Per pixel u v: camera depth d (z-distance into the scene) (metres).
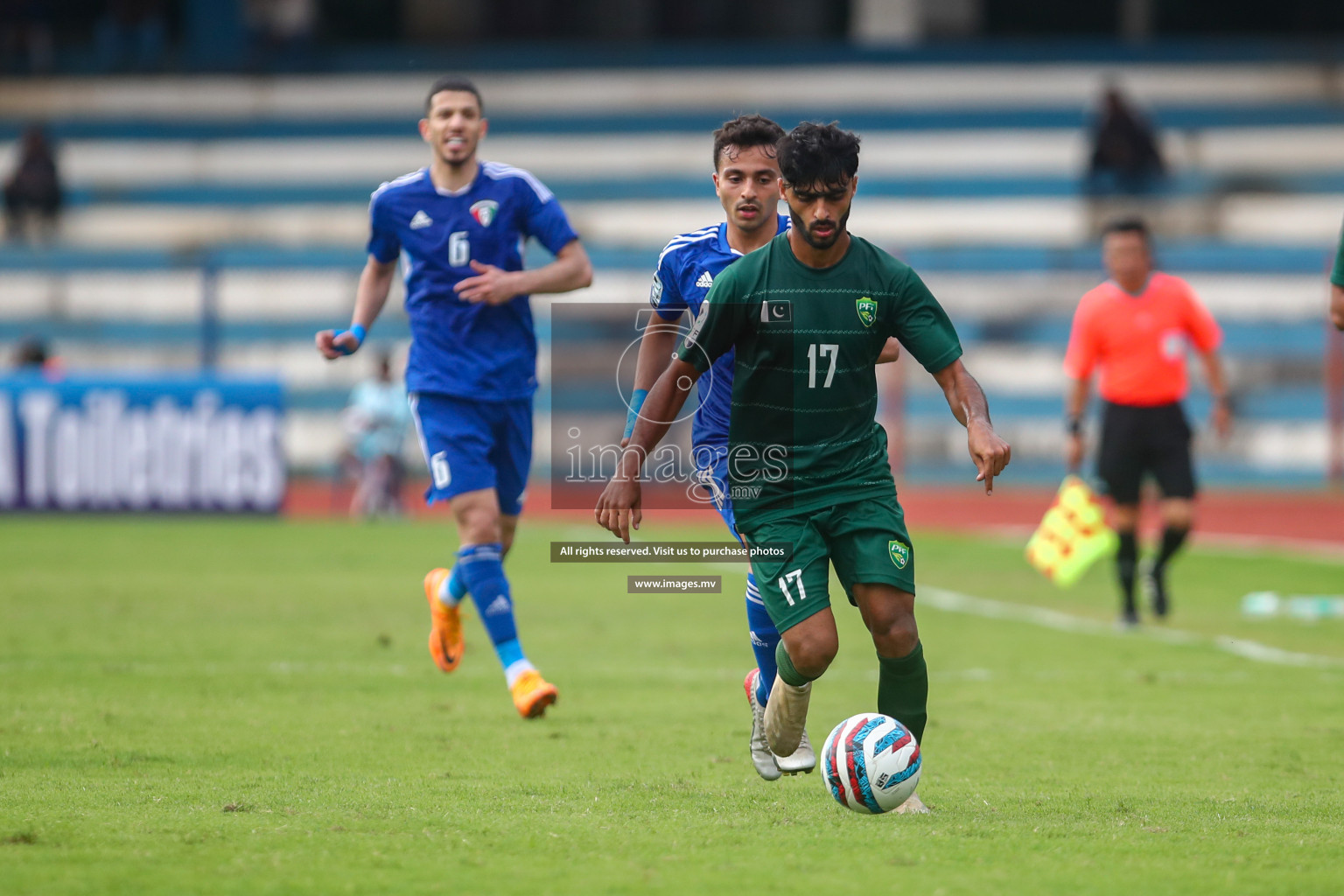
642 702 23.80
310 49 107.56
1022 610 37.78
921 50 102.75
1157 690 25.55
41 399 59.56
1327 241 89.31
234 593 38.03
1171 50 102.19
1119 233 34.62
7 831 14.19
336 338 23.77
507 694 24.38
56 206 92.75
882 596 15.34
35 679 24.80
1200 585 43.06
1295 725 21.98
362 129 100.62
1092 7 108.88
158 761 18.19
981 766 18.83
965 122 98.62
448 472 22.75
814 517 15.59
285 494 60.81
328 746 19.42
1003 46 102.62
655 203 94.31
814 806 16.03
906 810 15.63
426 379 23.02
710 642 31.20
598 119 100.56
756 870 13.01
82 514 59.91
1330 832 14.74
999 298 82.12
